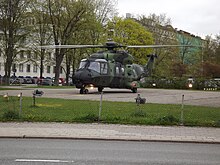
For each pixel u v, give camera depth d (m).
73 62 62.16
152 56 42.69
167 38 73.81
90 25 55.62
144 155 9.20
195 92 41.12
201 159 8.83
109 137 11.87
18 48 52.25
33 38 55.16
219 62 70.38
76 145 10.55
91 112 17.16
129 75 36.44
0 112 16.72
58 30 55.50
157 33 72.81
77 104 21.25
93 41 58.94
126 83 36.16
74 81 32.88
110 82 34.22
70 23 55.16
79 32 56.53
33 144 10.57
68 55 61.91
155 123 14.81
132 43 62.53
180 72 71.88
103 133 12.55
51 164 7.88
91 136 11.97
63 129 13.17
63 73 106.00
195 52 83.19
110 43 33.75
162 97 30.16
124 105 21.12
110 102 23.34
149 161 8.46
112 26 64.12
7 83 54.25
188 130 13.56
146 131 13.16
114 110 18.17
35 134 12.04
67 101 23.42
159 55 70.75
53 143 10.82
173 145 10.96
